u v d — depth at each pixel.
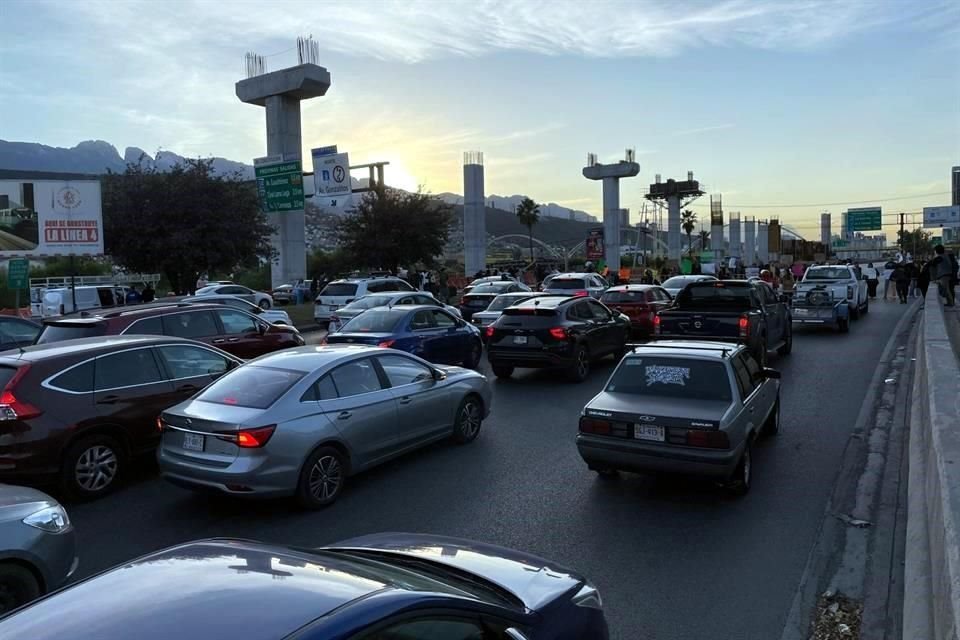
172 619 2.16
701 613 4.74
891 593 4.91
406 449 8.09
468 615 2.66
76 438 7.31
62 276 46.41
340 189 40.47
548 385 13.25
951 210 70.38
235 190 30.83
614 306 17.94
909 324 21.14
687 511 6.64
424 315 13.65
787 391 11.91
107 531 6.54
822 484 7.26
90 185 25.89
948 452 4.72
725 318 12.58
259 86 37.38
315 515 6.79
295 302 35.53
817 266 23.55
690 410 6.79
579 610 3.38
